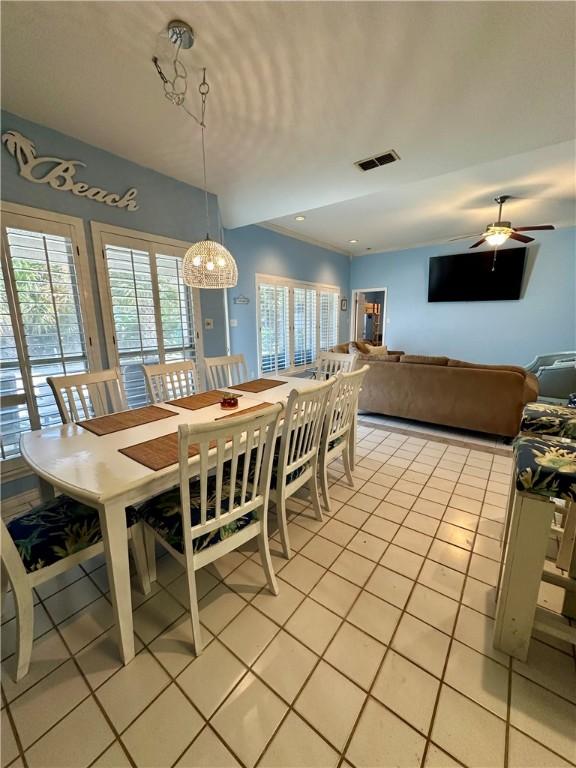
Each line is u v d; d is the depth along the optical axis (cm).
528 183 357
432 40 150
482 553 177
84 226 243
